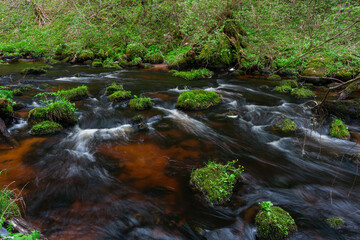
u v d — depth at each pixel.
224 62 11.16
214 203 3.46
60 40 15.61
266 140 5.48
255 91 8.87
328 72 8.85
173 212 3.32
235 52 11.56
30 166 4.22
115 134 5.57
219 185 3.65
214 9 11.62
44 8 18.41
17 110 6.55
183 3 12.09
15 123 5.82
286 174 4.22
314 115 6.68
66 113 5.78
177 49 13.55
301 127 6.06
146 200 3.52
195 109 7.07
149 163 4.46
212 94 7.60
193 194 3.66
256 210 3.38
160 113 6.78
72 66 12.59
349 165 4.48
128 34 15.10
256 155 4.83
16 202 3.33
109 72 11.32
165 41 14.65
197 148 5.06
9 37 16.62
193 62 11.32
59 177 3.96
